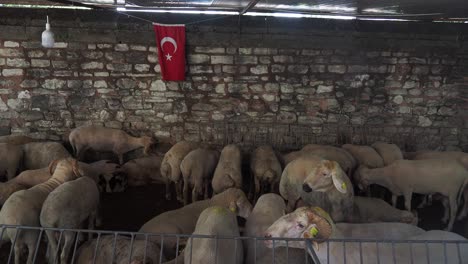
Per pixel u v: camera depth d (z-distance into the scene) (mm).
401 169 5492
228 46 7270
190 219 4523
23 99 7156
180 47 7102
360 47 7371
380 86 7523
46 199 4160
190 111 7445
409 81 7527
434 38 7387
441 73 7516
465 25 7316
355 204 4883
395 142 7672
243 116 7500
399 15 6461
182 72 7195
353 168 6258
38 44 6992
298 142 7586
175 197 6449
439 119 7652
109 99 7301
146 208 5961
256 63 7348
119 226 5309
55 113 7258
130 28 7090
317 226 2859
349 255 3074
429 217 5871
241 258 3549
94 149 7277
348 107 7555
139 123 7418
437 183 5320
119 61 7191
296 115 7539
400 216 4793
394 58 7441
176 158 6203
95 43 7094
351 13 6363
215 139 7535
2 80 7047
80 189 4453
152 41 7168
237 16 7117
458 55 7461
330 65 7418
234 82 7387
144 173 6930
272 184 6004
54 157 6297
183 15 7051
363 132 7613
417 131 7668
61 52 7066
